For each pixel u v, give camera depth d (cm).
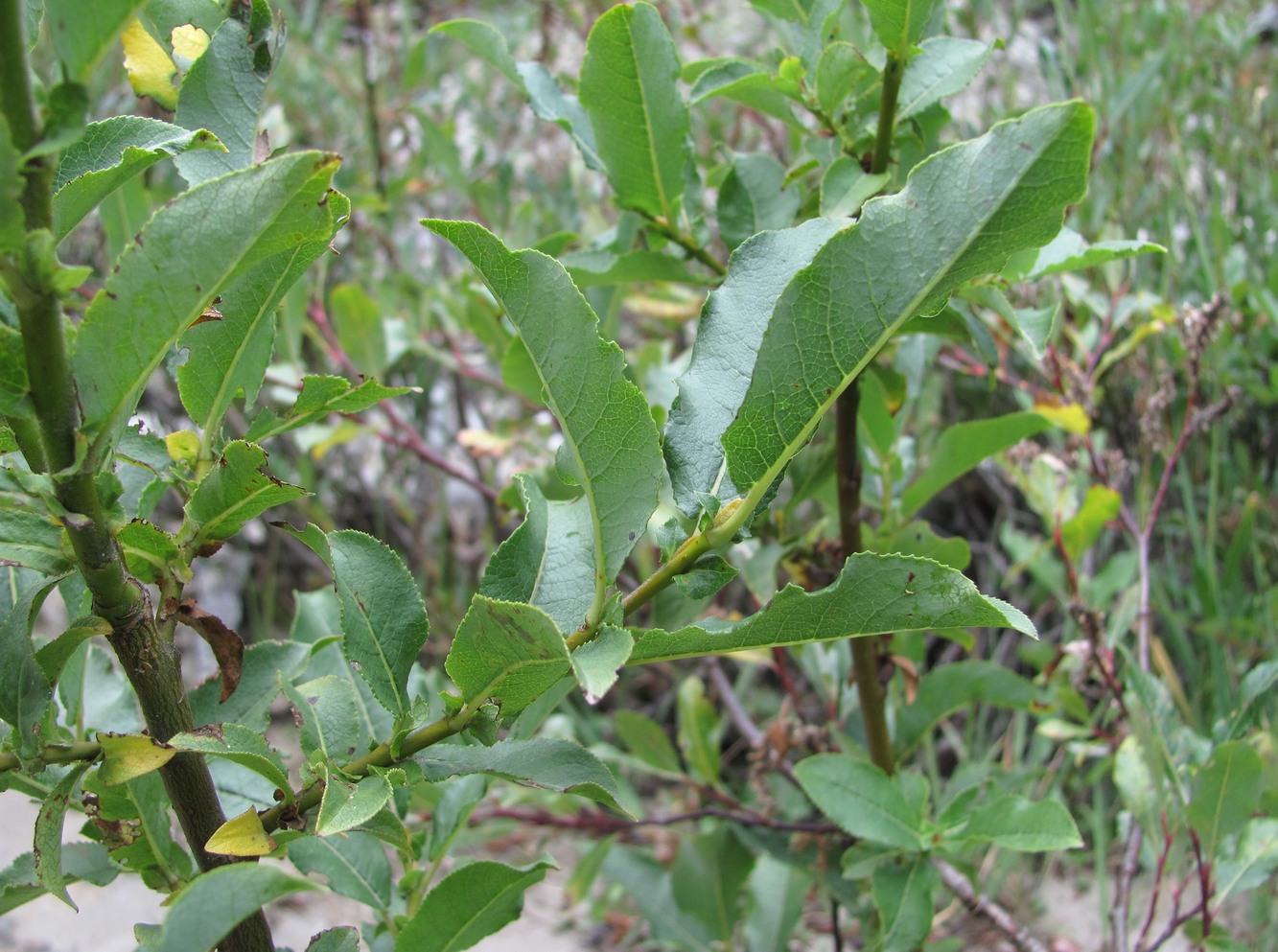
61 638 28
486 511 85
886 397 41
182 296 26
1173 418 66
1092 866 68
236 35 31
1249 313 65
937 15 42
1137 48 81
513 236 73
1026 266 38
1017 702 46
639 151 40
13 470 27
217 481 29
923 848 41
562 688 34
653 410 44
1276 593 55
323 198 26
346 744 30
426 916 31
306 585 94
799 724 52
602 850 56
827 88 37
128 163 28
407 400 86
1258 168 77
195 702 34
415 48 82
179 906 25
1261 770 40
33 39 28
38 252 24
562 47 106
